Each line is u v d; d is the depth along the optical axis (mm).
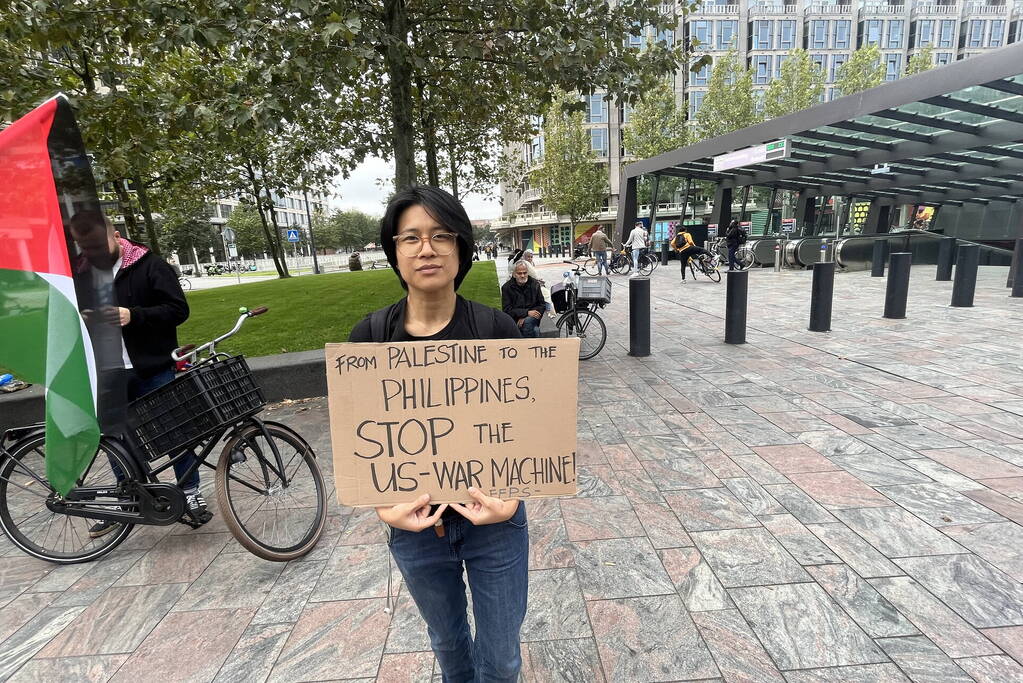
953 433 3770
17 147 1863
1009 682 1799
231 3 3992
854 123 11930
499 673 1396
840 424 4047
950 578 2311
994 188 17922
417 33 5906
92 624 2307
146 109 4387
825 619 2121
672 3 6012
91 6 3994
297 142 8953
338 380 1249
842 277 14039
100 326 2066
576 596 2320
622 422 4320
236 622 2277
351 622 2244
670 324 8484
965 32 51344
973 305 8695
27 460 3043
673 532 2758
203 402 2471
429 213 1195
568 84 5438
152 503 2604
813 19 48938
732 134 14320
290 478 2879
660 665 1945
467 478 1300
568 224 55250
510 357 1268
